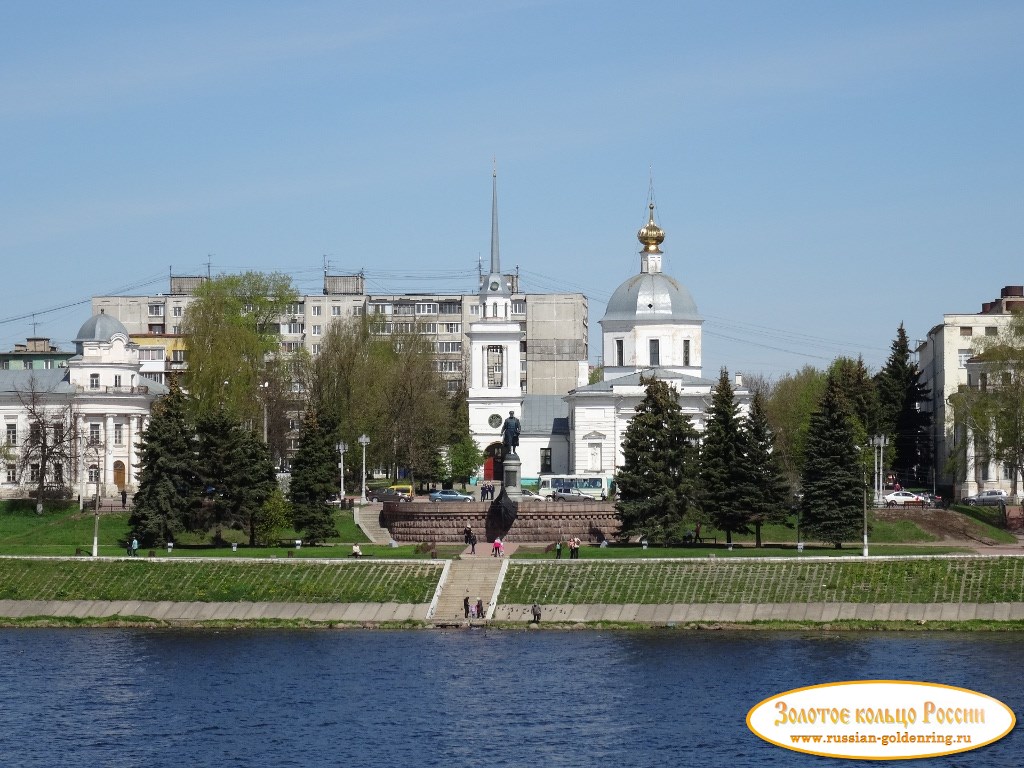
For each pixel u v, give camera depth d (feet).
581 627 461.78
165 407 554.46
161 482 546.67
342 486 629.10
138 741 351.05
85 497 648.38
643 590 476.13
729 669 404.77
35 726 362.94
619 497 544.62
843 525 521.65
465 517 558.56
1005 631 450.71
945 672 396.57
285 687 394.93
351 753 340.18
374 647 440.04
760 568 483.10
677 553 510.17
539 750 340.39
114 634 467.11
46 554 535.60
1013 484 619.67
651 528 532.73
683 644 437.17
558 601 474.49
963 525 565.94
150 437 549.54
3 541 571.28
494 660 419.13
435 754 338.34
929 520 569.23
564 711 369.09
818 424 530.68
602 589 477.77
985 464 621.72
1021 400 588.50
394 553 520.42
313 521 552.41
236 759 337.11
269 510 554.05
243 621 477.36
